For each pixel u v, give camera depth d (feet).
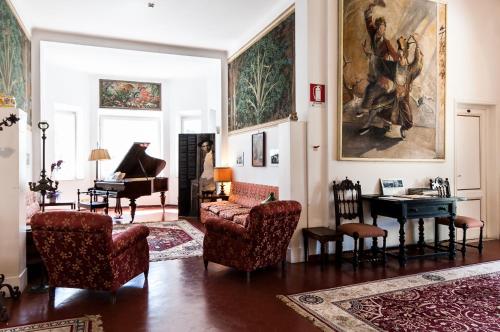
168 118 33.88
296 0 16.14
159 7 18.86
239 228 12.64
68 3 18.31
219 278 12.98
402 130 17.02
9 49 16.08
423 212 15.03
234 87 24.93
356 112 16.01
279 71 18.53
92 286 10.71
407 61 17.08
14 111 11.32
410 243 17.44
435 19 17.75
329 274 13.41
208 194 25.62
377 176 16.61
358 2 15.98
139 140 33.60
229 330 8.96
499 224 19.42
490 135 19.54
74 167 30.83
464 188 18.98
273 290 11.72
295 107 16.90
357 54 15.99
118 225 22.94
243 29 22.09
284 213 12.60
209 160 26.84
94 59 26.76
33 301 10.87
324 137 15.64
